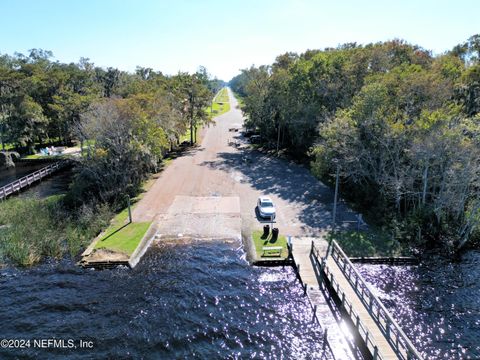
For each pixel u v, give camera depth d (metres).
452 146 23.30
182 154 51.75
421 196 28.05
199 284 20.14
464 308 18.08
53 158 51.94
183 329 16.50
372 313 16.53
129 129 32.97
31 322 16.95
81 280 20.59
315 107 41.41
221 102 148.88
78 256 23.33
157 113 40.84
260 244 24.00
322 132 32.00
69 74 65.06
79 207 29.45
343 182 33.38
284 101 47.88
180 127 51.12
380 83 29.72
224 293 19.30
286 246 23.73
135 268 21.88
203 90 56.84
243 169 43.19
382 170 28.92
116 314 17.55
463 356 14.88
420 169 26.56
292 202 31.92
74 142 62.59
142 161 34.47
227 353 15.09
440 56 45.97
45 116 56.16
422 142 24.19
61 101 55.38
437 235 25.50
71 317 17.33
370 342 14.80
